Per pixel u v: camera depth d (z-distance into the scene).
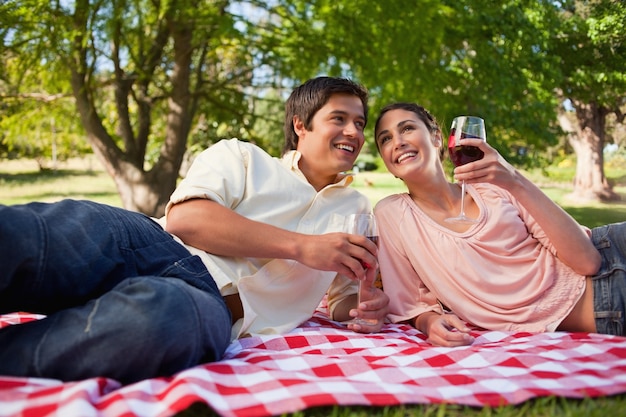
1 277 1.50
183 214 2.15
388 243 2.56
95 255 1.71
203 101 12.16
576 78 10.09
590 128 12.30
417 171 2.50
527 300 2.33
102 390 1.44
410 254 2.50
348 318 2.56
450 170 8.62
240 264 2.22
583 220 9.96
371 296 2.27
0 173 25.28
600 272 2.31
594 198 12.45
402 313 2.48
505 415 1.41
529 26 9.86
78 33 7.92
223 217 2.12
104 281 1.77
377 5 8.36
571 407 1.45
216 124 12.56
